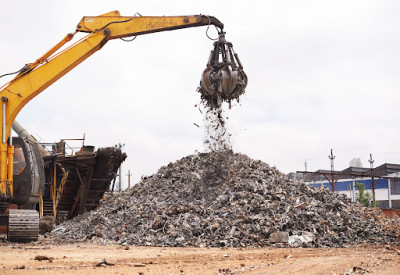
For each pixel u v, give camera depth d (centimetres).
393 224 2119
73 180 2672
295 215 1691
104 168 2555
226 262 1005
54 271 830
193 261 1034
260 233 1586
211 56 2080
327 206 1927
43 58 2098
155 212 1883
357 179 8488
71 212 2841
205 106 2172
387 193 8244
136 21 2216
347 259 1043
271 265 926
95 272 820
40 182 1889
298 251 1326
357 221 1884
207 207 1847
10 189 1812
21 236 1666
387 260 995
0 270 834
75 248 1462
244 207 1758
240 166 2169
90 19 2205
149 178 2559
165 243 1578
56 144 3231
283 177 2183
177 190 2150
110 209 2225
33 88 2056
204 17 2167
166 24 2198
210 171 2133
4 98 1975
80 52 2150
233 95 2092
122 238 1755
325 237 1630
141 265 934
